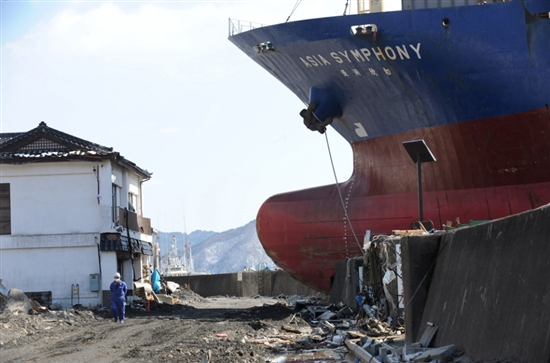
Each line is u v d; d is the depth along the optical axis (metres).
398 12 28.73
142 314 29.72
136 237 39.44
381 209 32.78
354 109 32.75
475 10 28.03
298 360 14.15
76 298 32.41
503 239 10.44
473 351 10.42
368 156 33.62
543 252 8.98
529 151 28.80
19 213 32.97
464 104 29.23
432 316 12.91
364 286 20.73
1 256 32.69
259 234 36.62
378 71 30.27
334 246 34.25
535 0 27.22
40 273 32.62
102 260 32.59
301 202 35.41
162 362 13.52
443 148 30.50
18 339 18.86
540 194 29.00
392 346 13.17
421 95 29.98
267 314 27.44
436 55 28.67
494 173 29.77
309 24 30.17
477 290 10.91
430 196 31.44
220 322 23.70
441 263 13.33
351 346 14.61
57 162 32.94
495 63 28.09
